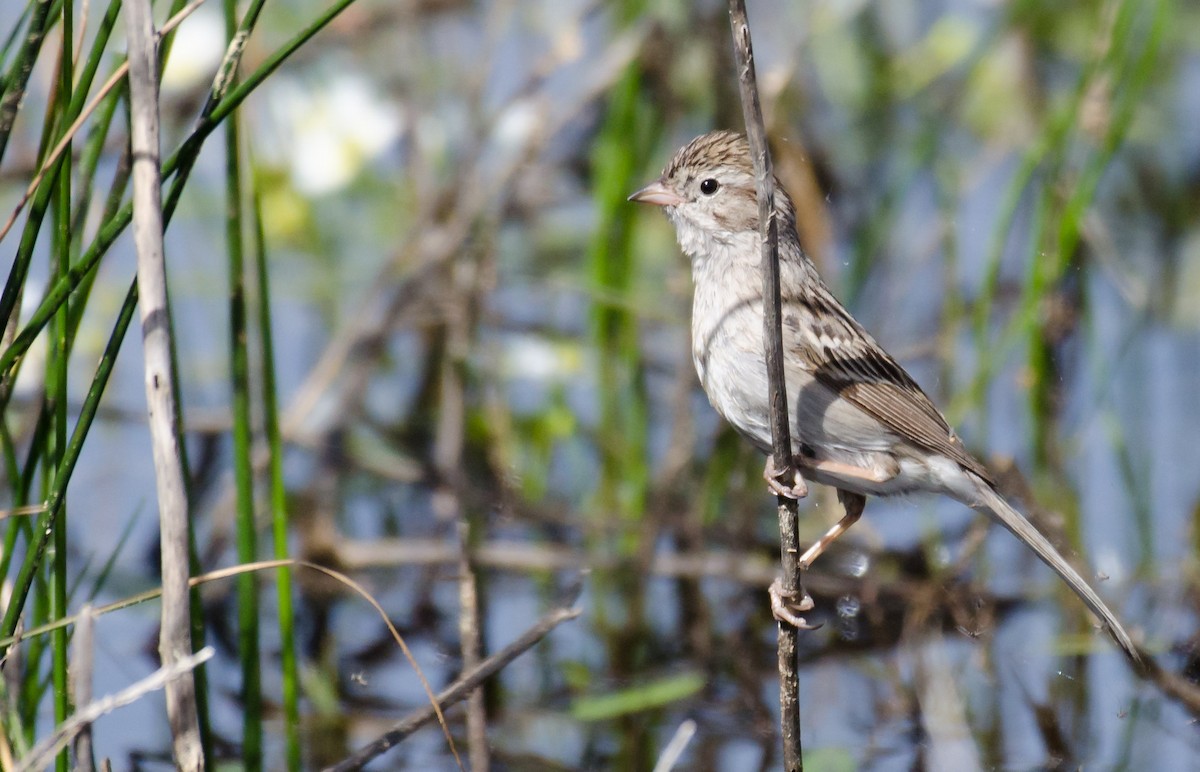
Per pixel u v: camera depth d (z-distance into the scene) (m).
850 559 12.38
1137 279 14.12
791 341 8.94
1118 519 12.52
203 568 11.75
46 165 6.50
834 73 14.88
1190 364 13.80
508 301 14.16
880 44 15.12
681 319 12.98
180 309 13.70
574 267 14.32
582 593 11.85
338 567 11.94
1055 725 10.37
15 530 7.23
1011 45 14.79
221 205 14.41
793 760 7.66
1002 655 11.20
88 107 6.43
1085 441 12.92
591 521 12.24
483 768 9.35
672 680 11.05
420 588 11.88
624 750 10.30
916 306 14.12
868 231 13.27
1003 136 14.52
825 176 14.69
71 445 6.52
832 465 8.93
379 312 13.92
